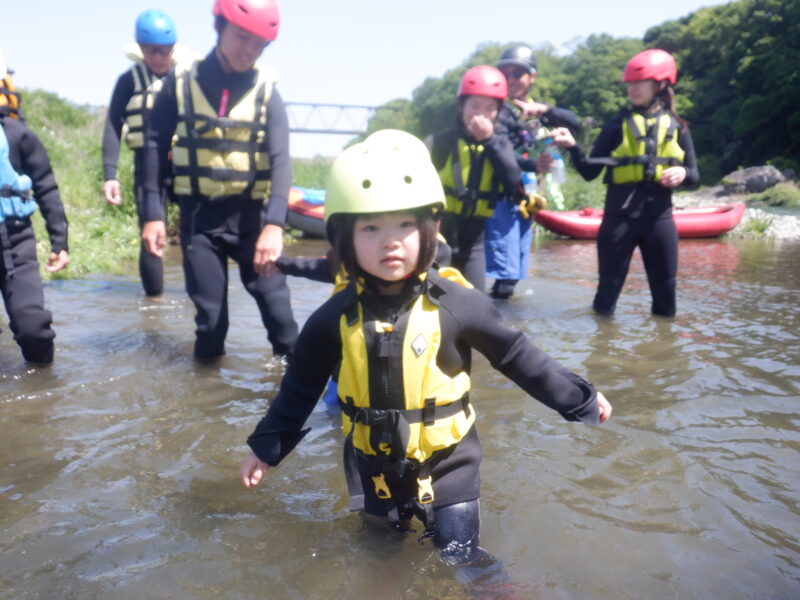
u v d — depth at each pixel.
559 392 2.46
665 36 57.69
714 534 2.54
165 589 2.23
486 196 5.38
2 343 5.04
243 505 2.79
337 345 2.52
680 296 7.13
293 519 2.67
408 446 2.42
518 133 6.78
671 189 5.98
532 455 3.22
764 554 2.42
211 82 4.34
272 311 4.68
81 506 2.76
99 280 7.87
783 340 5.22
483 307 2.46
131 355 4.79
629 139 5.89
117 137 6.45
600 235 6.13
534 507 2.74
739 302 6.79
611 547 2.46
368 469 2.56
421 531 2.57
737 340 5.22
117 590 2.23
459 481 2.50
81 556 2.42
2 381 4.22
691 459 3.16
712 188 31.78
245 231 4.59
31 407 3.82
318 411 3.87
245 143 4.39
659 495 2.83
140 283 7.70
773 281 8.20
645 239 6.00
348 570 2.32
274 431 2.56
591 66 56.00
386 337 2.39
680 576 2.29
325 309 2.51
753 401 3.89
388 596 2.19
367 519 2.65
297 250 11.77
